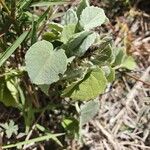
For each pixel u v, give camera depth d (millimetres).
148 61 348
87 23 256
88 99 273
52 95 310
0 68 284
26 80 291
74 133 299
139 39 356
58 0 274
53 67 245
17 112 309
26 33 261
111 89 332
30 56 245
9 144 295
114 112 327
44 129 299
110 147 314
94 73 267
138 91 335
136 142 318
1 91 285
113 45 305
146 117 323
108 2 352
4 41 277
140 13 360
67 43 262
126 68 333
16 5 270
